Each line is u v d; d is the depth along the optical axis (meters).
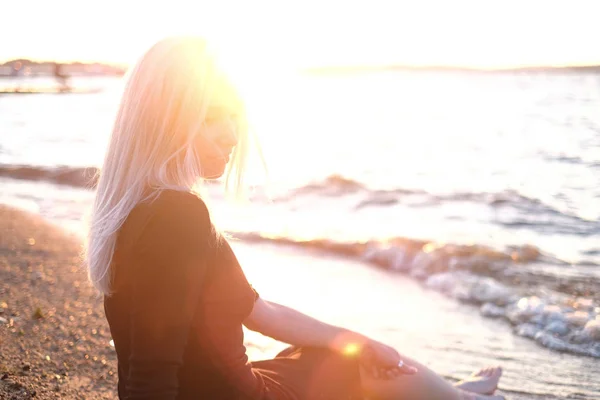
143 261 1.54
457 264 7.33
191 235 1.58
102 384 3.62
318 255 8.26
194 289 1.58
